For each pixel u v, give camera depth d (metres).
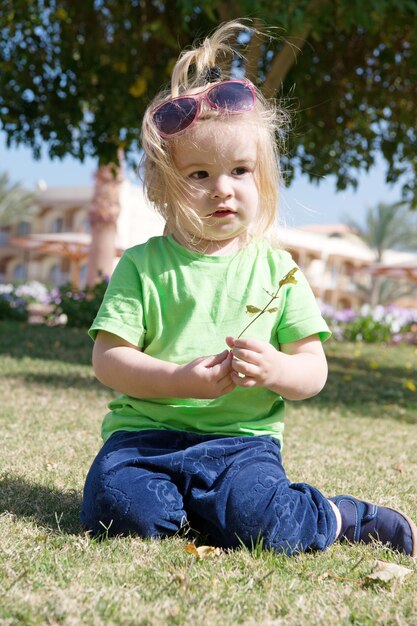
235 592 1.56
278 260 2.16
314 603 1.53
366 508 2.03
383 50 8.66
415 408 5.75
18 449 3.05
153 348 2.06
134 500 1.90
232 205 2.06
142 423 2.04
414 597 1.61
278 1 5.71
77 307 10.95
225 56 2.44
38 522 2.05
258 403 2.06
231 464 1.94
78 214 38.06
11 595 1.46
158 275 2.08
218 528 1.91
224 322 2.05
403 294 37.78
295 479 2.82
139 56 8.73
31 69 8.69
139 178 2.23
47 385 5.29
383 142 9.48
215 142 2.03
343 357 10.27
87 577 1.61
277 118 2.26
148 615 1.41
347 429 4.48
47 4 8.37
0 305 12.33
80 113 8.87
